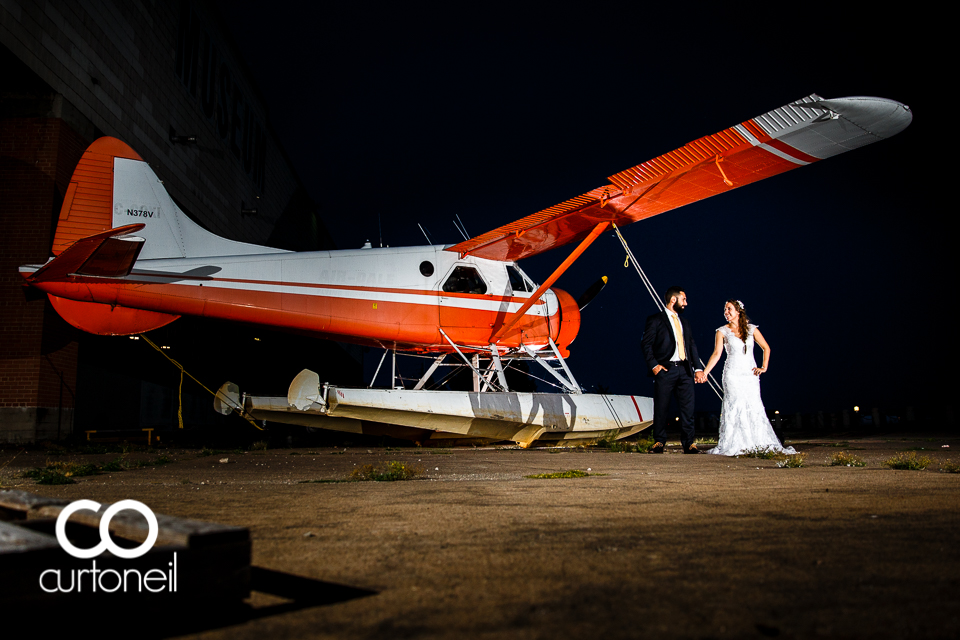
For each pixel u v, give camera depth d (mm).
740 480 3713
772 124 6375
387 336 9047
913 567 1583
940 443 8359
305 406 7723
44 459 7641
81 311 8469
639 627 1188
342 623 1245
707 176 7430
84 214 8359
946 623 1181
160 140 15227
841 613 1247
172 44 15938
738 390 6355
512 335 9828
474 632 1177
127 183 8570
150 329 8828
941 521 2209
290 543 2059
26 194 11094
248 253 8977
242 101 21578
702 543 1924
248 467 5918
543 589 1461
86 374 13633
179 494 3510
